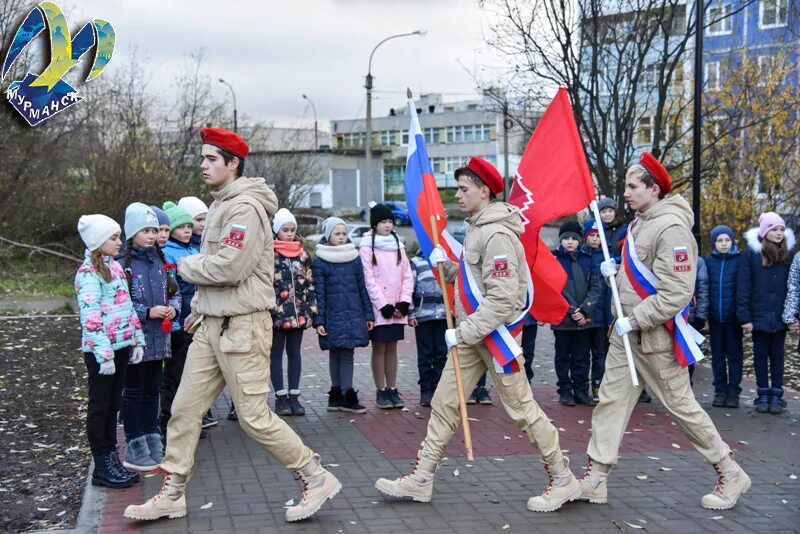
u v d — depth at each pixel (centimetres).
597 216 556
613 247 838
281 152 3275
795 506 542
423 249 588
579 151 568
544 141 581
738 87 1823
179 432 496
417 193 588
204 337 491
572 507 535
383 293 805
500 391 523
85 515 509
